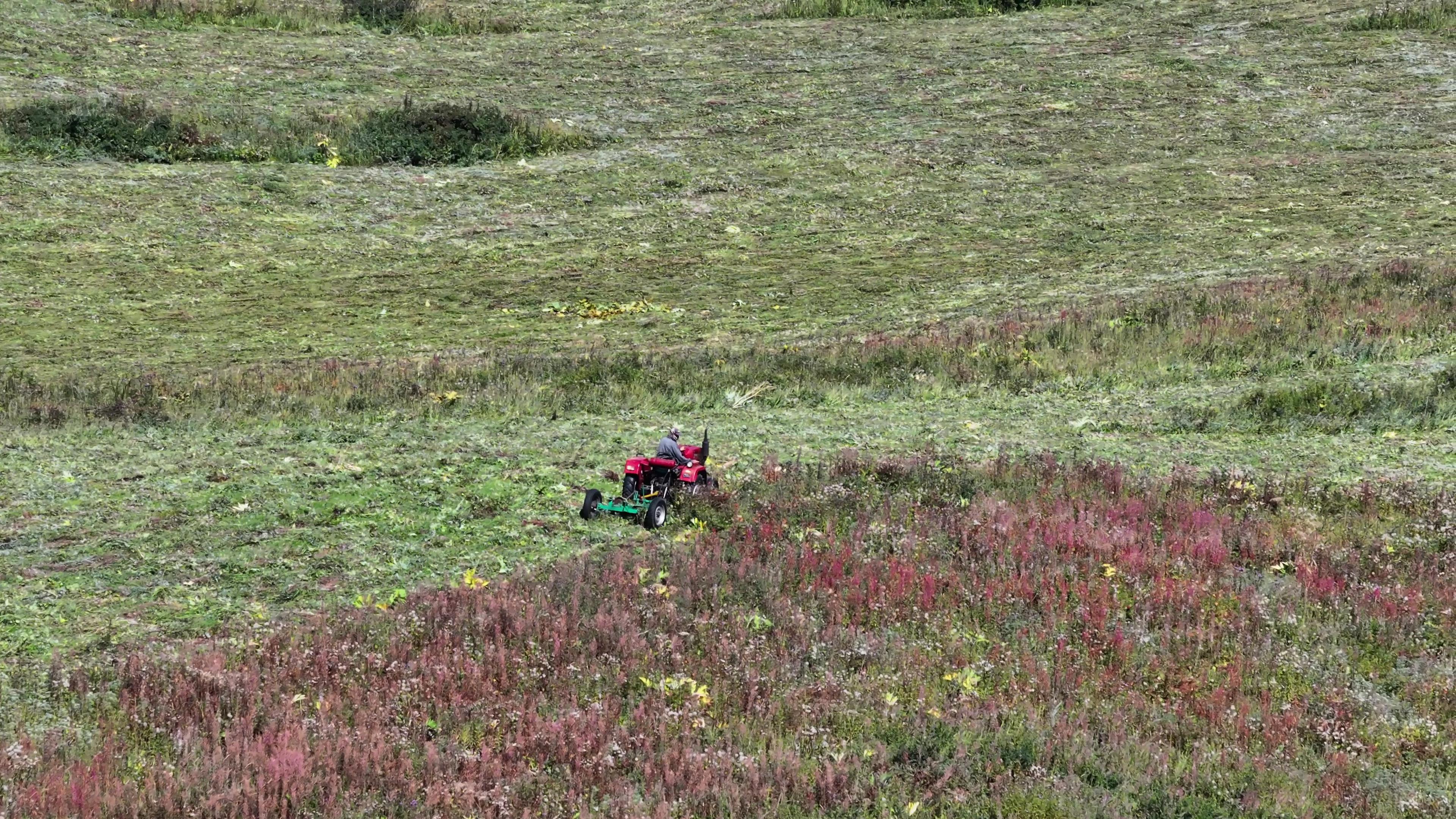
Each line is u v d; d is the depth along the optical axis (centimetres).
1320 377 7781
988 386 7944
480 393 7575
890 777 3009
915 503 5331
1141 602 4212
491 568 4569
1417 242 11756
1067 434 6812
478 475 5816
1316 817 2892
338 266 11644
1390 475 5831
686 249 12381
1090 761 3119
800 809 2822
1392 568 4522
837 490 5409
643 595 4169
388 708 3266
